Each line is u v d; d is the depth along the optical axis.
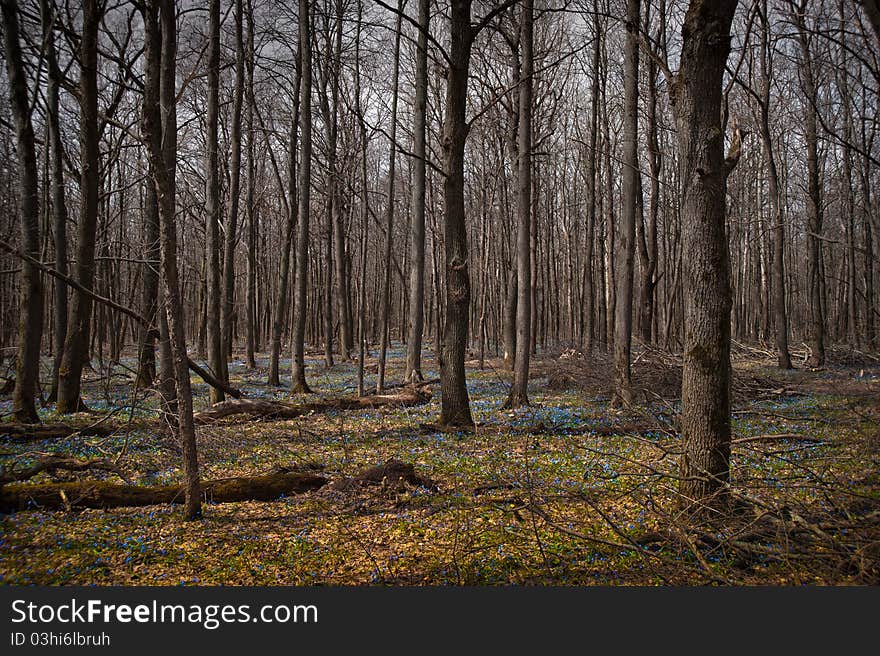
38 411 14.00
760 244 38.53
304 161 19.70
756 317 40.12
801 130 29.53
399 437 11.68
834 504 5.46
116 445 10.52
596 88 22.86
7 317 28.28
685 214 6.14
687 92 6.07
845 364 23.75
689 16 6.00
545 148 32.31
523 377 15.23
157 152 6.36
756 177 37.38
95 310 28.86
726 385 5.97
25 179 11.92
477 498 7.56
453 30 11.60
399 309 56.56
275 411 14.34
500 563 5.49
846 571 4.91
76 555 5.79
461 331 12.45
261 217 41.81
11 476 7.31
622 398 14.17
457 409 12.45
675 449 6.94
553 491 7.54
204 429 11.01
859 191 26.92
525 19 14.40
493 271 35.09
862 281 38.22
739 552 5.15
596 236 42.78
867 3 6.39
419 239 19.78
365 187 17.66
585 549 5.75
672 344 24.50
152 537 6.27
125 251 27.27
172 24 8.70
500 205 29.12
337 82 23.58
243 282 50.03
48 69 13.37
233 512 7.16
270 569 5.48
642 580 5.04
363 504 7.35
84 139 13.26
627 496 7.24
